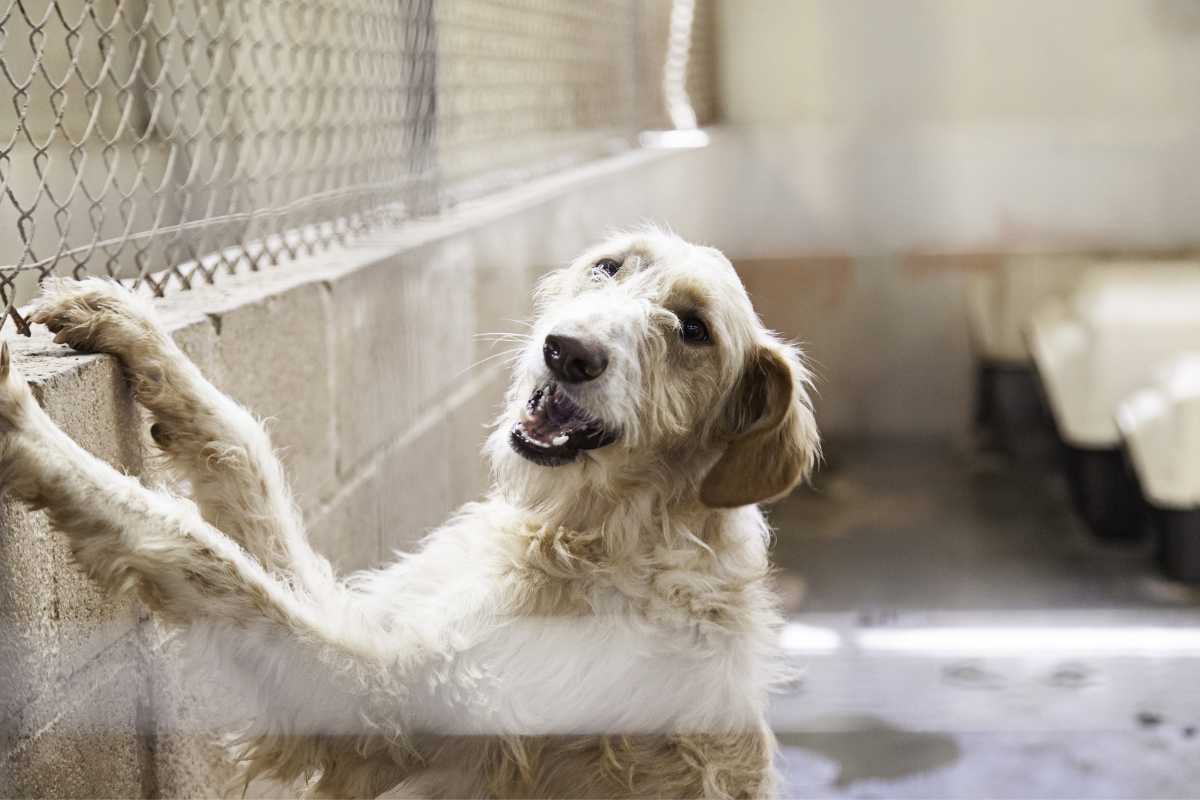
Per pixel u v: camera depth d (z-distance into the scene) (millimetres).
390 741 1666
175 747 1824
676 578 1830
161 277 2225
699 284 1994
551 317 2035
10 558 1314
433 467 3260
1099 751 2852
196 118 2471
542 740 1726
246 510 1720
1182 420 3908
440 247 3275
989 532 3869
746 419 2033
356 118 3203
